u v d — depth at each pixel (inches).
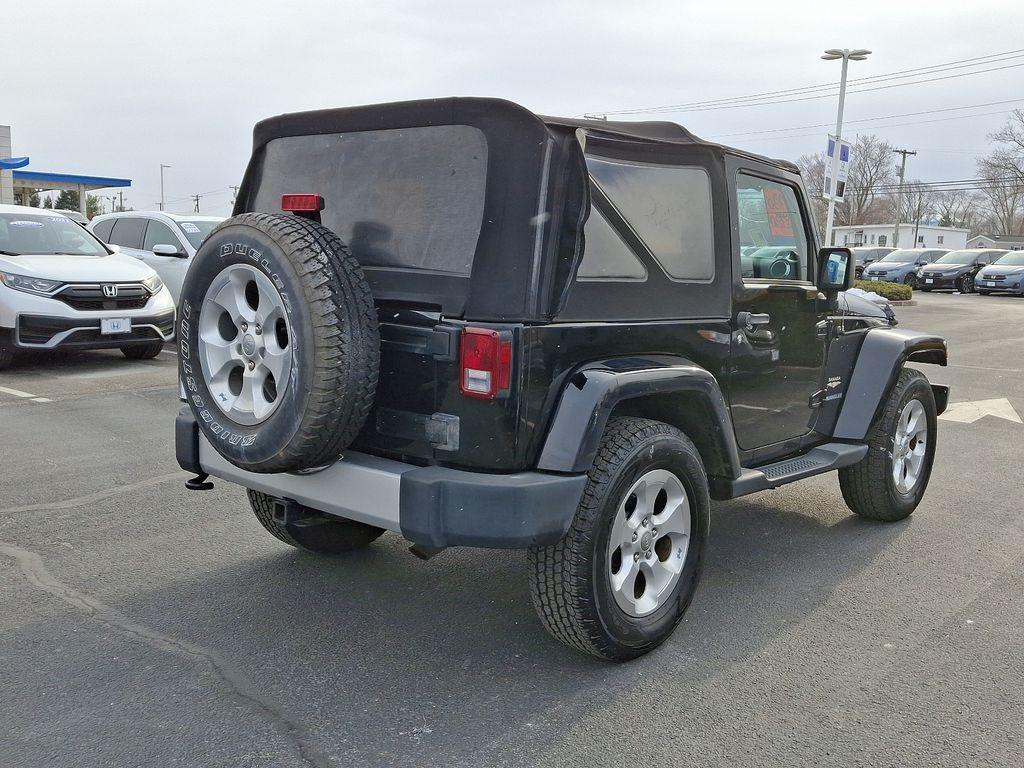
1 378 374.6
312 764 109.8
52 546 183.8
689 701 126.6
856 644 145.8
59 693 125.7
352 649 141.0
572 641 131.2
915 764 112.1
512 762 111.0
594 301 130.1
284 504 143.4
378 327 123.4
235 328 131.5
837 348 193.0
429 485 119.0
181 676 131.3
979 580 174.9
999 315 855.7
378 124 136.8
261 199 155.6
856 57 1176.8
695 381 137.9
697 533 143.9
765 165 168.9
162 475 235.8
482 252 121.7
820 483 248.4
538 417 122.3
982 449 287.3
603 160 133.4
